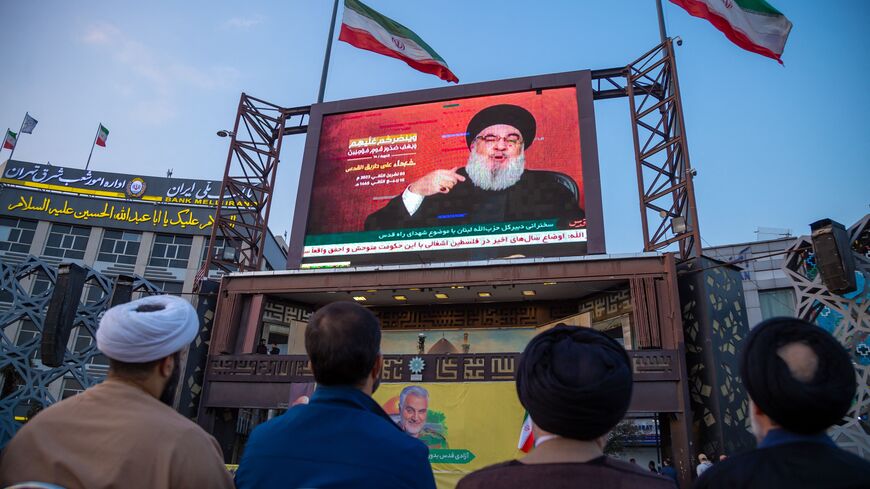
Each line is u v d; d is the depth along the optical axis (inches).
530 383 70.2
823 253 462.3
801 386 60.6
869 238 501.0
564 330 75.9
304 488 76.2
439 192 706.8
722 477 62.3
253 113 831.1
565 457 66.9
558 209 662.5
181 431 81.4
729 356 585.6
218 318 691.4
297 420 84.2
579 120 695.7
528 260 621.0
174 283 1341.0
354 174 743.1
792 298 1098.1
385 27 813.9
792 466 58.3
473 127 727.7
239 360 660.1
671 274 583.5
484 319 715.4
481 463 554.9
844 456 58.4
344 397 86.4
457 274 639.8
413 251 687.1
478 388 582.6
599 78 755.4
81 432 80.8
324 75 847.1
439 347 713.6
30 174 1392.7
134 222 1376.7
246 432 1173.7
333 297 720.3
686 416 534.0
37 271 713.0
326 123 784.3
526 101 722.8
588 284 639.8
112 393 85.0
